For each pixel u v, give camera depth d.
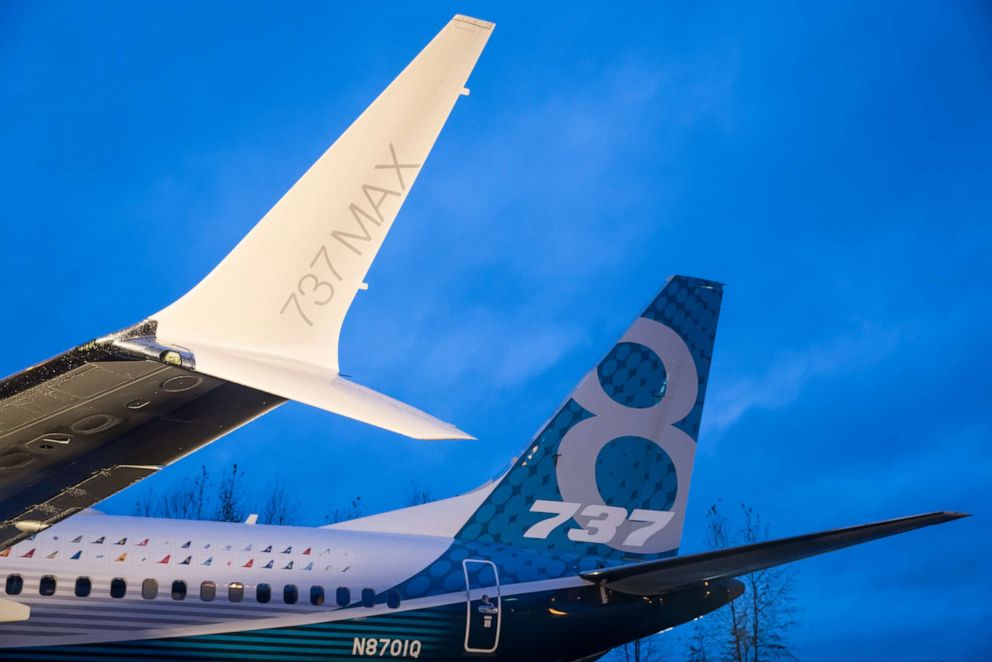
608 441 19.58
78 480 6.59
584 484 19.20
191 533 16.02
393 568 17.02
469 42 5.29
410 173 5.25
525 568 17.92
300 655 15.94
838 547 15.05
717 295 21.02
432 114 5.26
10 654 14.20
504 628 17.30
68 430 5.96
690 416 20.30
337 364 5.18
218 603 15.58
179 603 15.32
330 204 5.16
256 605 15.82
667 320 20.53
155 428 6.01
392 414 4.85
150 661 14.95
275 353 5.06
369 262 5.22
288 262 5.12
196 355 4.80
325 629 16.16
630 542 19.22
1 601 8.84
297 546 16.61
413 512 18.17
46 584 14.58
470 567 17.56
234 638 15.55
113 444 6.19
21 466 6.36
